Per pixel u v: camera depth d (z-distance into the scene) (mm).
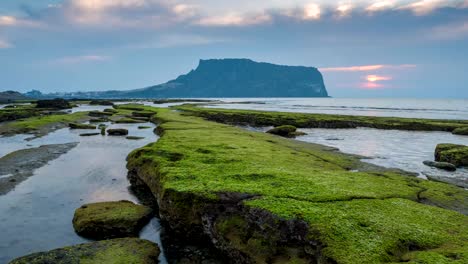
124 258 14203
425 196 20281
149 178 24234
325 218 14344
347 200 17078
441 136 60719
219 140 38219
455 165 34188
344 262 11539
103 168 32531
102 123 78688
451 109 166000
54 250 14586
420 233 13672
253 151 31281
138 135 58000
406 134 63594
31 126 63812
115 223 18047
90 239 17250
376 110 151250
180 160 26156
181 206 17969
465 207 18891
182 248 16625
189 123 64562
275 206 15617
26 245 16469
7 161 35250
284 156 30000
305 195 17422
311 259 12969
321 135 61375
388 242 12750
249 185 19062
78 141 50562
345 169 29109
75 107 150875
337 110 147375
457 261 11258
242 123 82125
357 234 13195
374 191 19156
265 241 14430
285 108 161125
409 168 32750
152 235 17875
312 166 26844
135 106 135500
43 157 37625
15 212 20734
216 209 17047
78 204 22344
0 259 15125
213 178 20734
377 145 48531
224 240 15688
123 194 24719
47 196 23922
